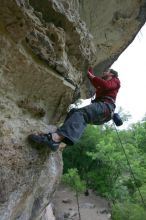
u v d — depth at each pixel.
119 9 6.75
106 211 20.12
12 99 3.95
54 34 4.12
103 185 21.86
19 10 3.40
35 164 4.27
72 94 4.84
